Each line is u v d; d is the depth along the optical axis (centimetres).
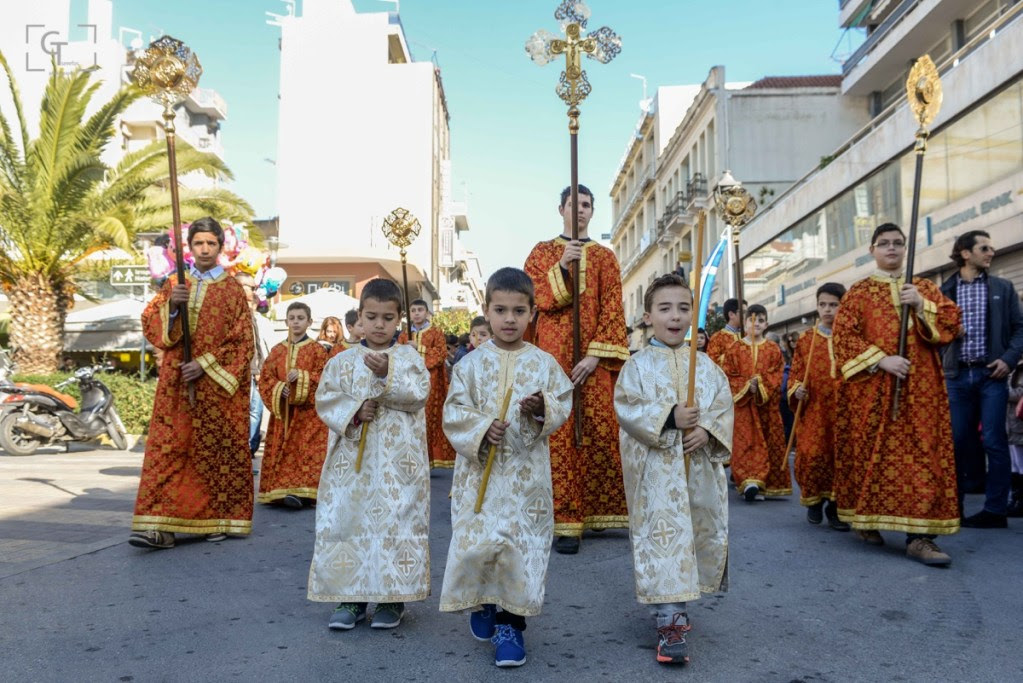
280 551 563
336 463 409
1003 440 633
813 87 2795
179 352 574
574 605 434
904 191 1689
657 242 3678
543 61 526
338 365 412
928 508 519
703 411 369
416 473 407
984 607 424
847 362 552
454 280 6494
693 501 371
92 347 2009
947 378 648
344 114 4162
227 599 446
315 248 3275
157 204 1702
